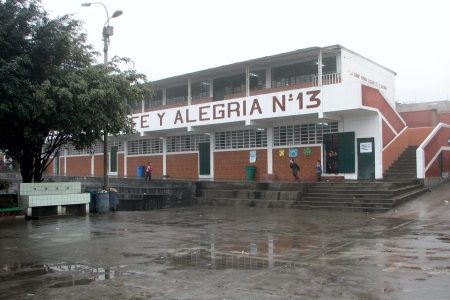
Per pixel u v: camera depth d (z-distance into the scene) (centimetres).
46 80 1486
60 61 1631
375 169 2188
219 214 1717
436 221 1360
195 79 2986
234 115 2534
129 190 2223
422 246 962
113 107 1662
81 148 1856
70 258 885
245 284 674
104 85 1609
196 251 948
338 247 967
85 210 1745
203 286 667
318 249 950
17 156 1759
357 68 2542
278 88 2550
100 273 758
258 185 2100
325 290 634
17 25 1520
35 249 985
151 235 1180
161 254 917
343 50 2395
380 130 2189
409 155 2370
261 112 2417
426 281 670
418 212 1554
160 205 2072
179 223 1441
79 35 1714
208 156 2897
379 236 1111
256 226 1348
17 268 803
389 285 653
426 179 2048
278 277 714
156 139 3256
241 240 1087
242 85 2828
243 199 2058
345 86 2117
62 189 1705
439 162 2236
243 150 2712
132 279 715
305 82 2534
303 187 1973
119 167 3541
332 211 1741
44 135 1659
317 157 2394
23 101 1430
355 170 2253
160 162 3212
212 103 2641
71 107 1518
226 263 825
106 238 1131
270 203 1955
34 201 1592
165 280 705
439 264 785
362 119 2244
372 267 768
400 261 813
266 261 838
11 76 1402
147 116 3030
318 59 2291
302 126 2461
